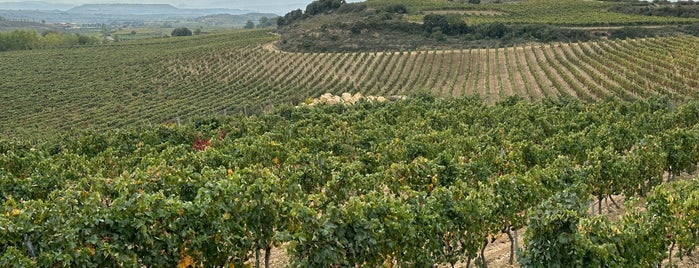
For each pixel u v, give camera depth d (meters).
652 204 11.59
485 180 16.84
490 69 70.06
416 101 43.06
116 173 21.22
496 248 14.39
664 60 58.19
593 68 61.12
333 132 26.28
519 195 12.98
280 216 11.30
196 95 68.25
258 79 75.06
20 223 8.99
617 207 17.39
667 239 11.26
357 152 23.83
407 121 34.09
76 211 10.09
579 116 29.88
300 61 83.19
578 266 9.50
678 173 19.80
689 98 43.16
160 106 61.75
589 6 111.81
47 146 28.89
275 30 123.44
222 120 35.72
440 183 16.09
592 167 15.43
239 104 59.75
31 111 61.66
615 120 29.88
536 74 61.47
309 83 69.75
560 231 9.70
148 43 117.38
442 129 30.20
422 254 10.67
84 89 72.69
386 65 73.75
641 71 53.47
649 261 10.52
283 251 14.24
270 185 12.67
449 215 11.25
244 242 10.62
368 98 48.88
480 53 78.88
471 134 27.81
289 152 21.11
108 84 75.50
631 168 15.92
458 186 13.47
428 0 125.50
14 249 8.38
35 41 119.50
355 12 116.56
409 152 21.05
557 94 52.00
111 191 13.52
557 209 9.70
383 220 10.34
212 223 10.18
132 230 9.49
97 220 9.16
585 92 49.12
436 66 74.25
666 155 18.03
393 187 15.60
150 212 9.54
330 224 9.57
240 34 124.31
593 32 86.25
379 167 17.06
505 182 12.92
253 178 15.13
